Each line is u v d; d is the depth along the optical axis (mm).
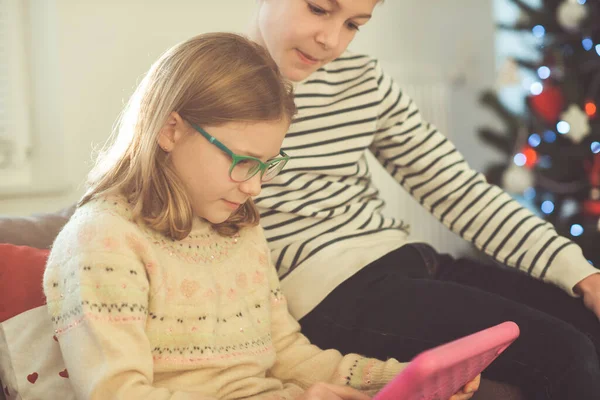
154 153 1075
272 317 1261
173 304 1079
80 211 1077
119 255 1019
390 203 2941
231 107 1040
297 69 1371
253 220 1244
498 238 1514
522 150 3014
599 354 1289
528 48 3180
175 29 2391
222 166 1058
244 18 2570
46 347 1093
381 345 1248
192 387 1061
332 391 1049
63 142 2168
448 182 1582
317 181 1444
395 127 1604
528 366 1127
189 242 1144
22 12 2188
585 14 2838
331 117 1495
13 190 2070
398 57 3191
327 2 1287
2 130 2164
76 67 2182
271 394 1129
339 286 1342
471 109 3508
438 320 1215
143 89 1132
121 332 980
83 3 2189
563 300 1396
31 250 1240
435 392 912
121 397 920
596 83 2936
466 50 3463
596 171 2883
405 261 1431
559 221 2914
